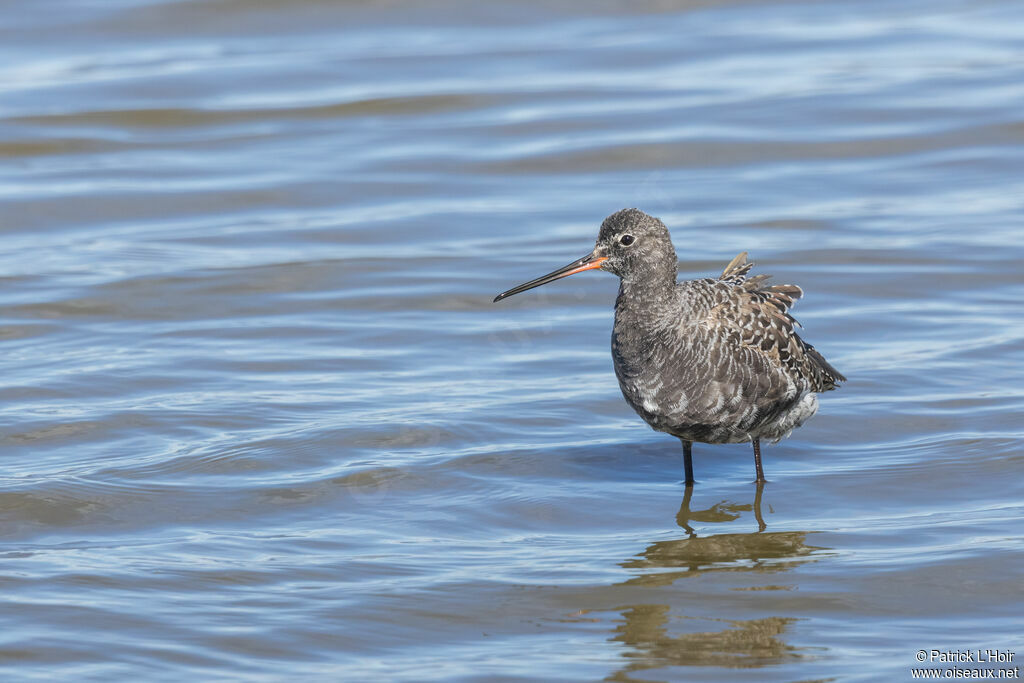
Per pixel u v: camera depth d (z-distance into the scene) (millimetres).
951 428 14000
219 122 25812
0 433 13930
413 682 9242
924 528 11719
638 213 12359
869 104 25766
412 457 13445
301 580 10820
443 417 14477
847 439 13977
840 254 19422
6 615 10133
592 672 9398
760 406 12281
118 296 18281
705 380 12078
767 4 32656
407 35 30734
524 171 23484
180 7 31578
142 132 25344
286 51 29500
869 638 9844
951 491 12586
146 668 9414
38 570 10953
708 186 22609
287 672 9398
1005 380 15141
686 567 11086
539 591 10648
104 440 13812
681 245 19938
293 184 22812
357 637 9906
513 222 21250
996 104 25391
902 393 14953
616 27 31172
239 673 9375
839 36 30141
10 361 16062
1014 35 29672
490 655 9664
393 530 11867
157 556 11250
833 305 17719
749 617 10211
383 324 17453
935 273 18641
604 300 18516
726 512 12297
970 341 16344
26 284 18672
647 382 12312
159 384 15375
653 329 12227
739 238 20203
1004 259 18984
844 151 23891
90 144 24719
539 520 12148
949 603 10336
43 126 25312
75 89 27000
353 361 16219
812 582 10734
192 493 12578
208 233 20891
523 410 14758
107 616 10148
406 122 25766
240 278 18953
